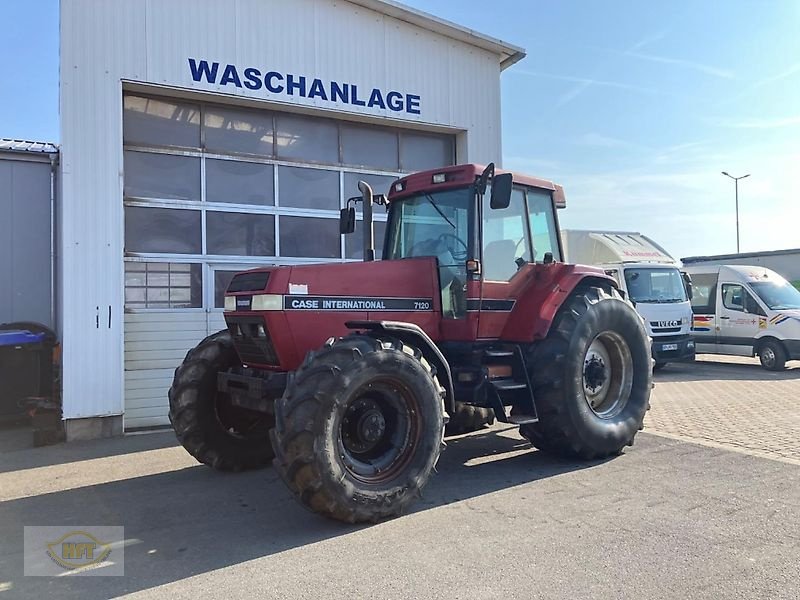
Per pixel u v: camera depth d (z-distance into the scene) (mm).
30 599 3250
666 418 7449
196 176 8273
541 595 3098
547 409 5387
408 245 5887
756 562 3410
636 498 4531
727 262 18141
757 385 10273
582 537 3818
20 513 4609
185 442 5508
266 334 4566
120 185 7422
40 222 8367
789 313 12312
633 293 12297
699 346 13883
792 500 4402
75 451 6602
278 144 8906
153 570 3555
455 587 3205
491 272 5531
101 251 7305
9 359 8047
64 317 7113
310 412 3912
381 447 4406
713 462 5441
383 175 9812
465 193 5492
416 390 4367
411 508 4465
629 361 6074
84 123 7234
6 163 8203
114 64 7422
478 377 5246
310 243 9109
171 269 8047
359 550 3725
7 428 7898
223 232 8422
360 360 4098
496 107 10523
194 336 8117
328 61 8914
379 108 9352
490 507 4445
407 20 9555
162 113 8094
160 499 4910
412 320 5195
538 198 6207
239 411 5723
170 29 7766
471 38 10078
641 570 3342
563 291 5664
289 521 4328
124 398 7609
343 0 9016
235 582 3354
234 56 8180
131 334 7719
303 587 3262
